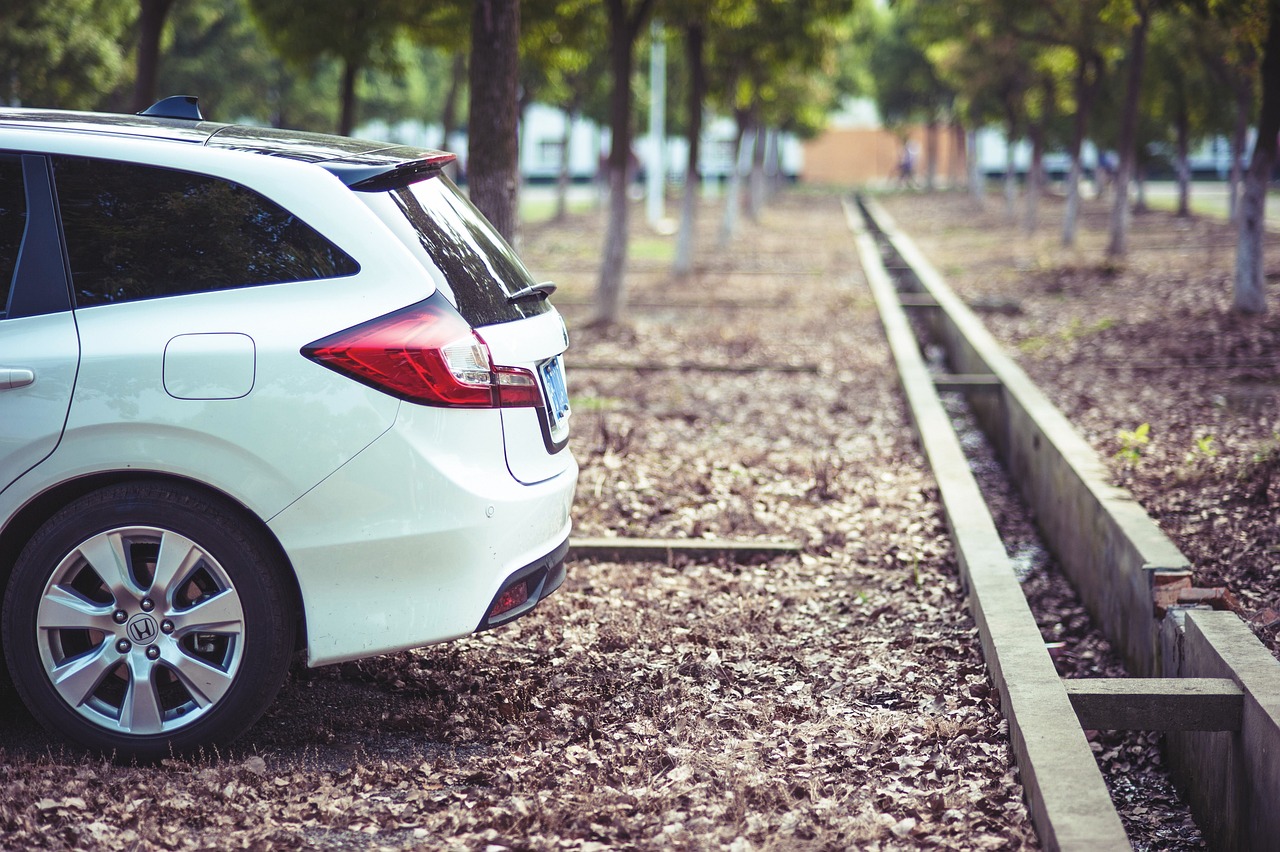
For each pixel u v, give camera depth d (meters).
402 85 37.03
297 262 3.87
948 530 7.17
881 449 9.60
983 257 25.73
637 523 7.41
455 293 3.96
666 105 42.84
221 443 3.75
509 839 3.53
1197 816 4.78
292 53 15.37
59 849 3.40
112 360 3.76
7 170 3.96
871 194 57.22
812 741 4.30
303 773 3.93
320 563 3.81
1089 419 10.30
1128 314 16.17
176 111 4.50
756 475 8.66
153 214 3.92
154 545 3.91
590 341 15.46
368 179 3.98
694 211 23.12
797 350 14.81
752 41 21.45
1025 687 4.27
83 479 3.85
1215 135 31.69
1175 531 6.90
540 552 4.09
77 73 16.61
